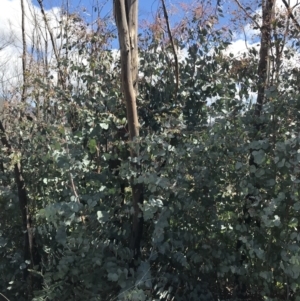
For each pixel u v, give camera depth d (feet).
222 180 11.51
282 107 10.75
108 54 13.53
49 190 12.33
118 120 11.89
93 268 10.68
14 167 12.00
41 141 11.91
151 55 13.24
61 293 10.85
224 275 12.07
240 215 11.47
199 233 11.69
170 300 11.16
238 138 11.12
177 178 10.95
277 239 10.52
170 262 11.51
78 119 12.48
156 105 13.04
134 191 11.25
